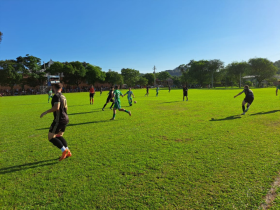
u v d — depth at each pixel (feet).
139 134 19.70
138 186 9.95
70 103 59.31
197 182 10.09
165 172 11.30
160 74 368.68
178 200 8.73
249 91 28.86
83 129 22.77
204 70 247.09
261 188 9.36
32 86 190.90
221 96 74.95
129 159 13.34
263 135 17.79
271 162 12.01
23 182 10.72
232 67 236.22
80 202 8.82
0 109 46.65
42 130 22.97
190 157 13.28
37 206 8.66
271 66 216.95
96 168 12.15
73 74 203.00
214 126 22.08
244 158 12.77
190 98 67.56
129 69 278.67
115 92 28.12
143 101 59.82
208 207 8.19
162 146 15.75
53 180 10.86
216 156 13.28
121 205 8.53
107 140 17.97
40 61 185.06
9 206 8.71
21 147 16.66
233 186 9.59
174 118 28.17
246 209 8.00
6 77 157.79
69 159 13.74
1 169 12.38
